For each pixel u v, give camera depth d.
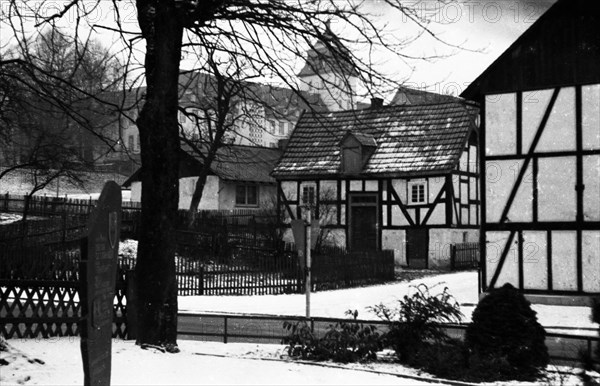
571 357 12.37
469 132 43.62
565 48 22.72
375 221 44.41
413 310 12.59
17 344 12.38
